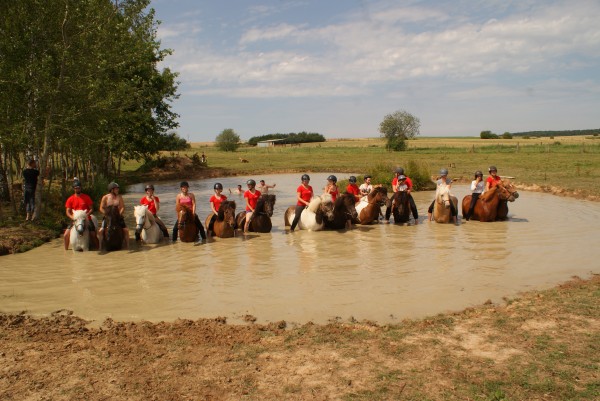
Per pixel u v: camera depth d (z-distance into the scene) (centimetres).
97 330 654
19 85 1340
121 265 1005
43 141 1573
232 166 4319
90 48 1483
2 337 628
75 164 2620
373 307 725
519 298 744
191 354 566
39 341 614
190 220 1232
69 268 985
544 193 2138
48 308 750
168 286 851
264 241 1241
